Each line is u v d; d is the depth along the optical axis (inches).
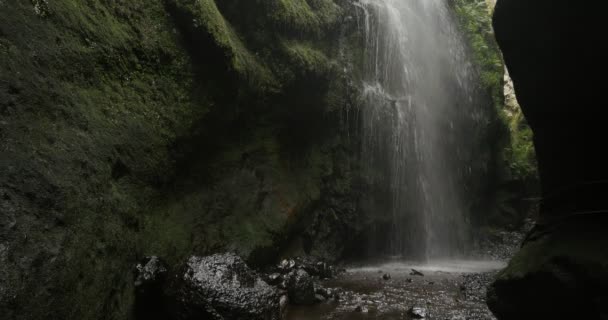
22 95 117.9
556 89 128.7
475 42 562.6
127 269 158.6
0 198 102.0
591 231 114.0
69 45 145.9
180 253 194.5
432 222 428.5
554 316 116.3
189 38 216.1
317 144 332.5
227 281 171.3
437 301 217.9
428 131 445.7
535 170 578.2
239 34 263.1
